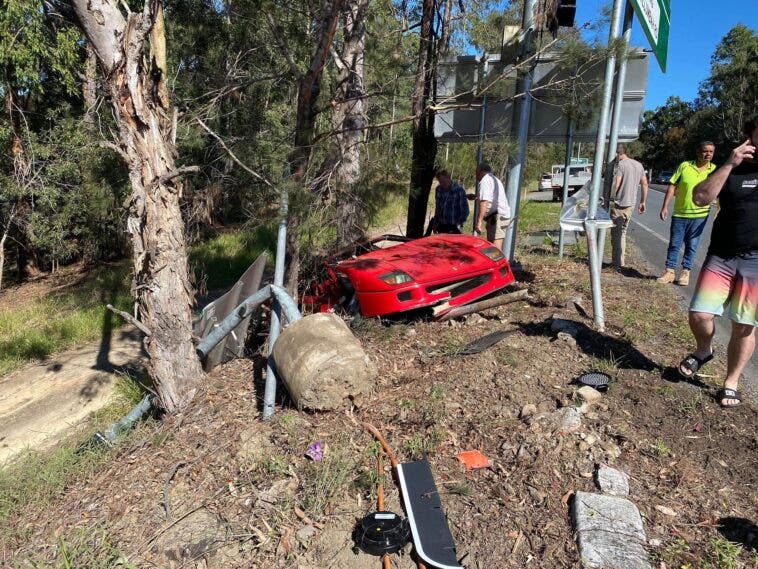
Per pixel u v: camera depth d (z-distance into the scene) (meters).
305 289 6.23
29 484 3.99
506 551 2.63
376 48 6.71
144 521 3.19
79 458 4.24
